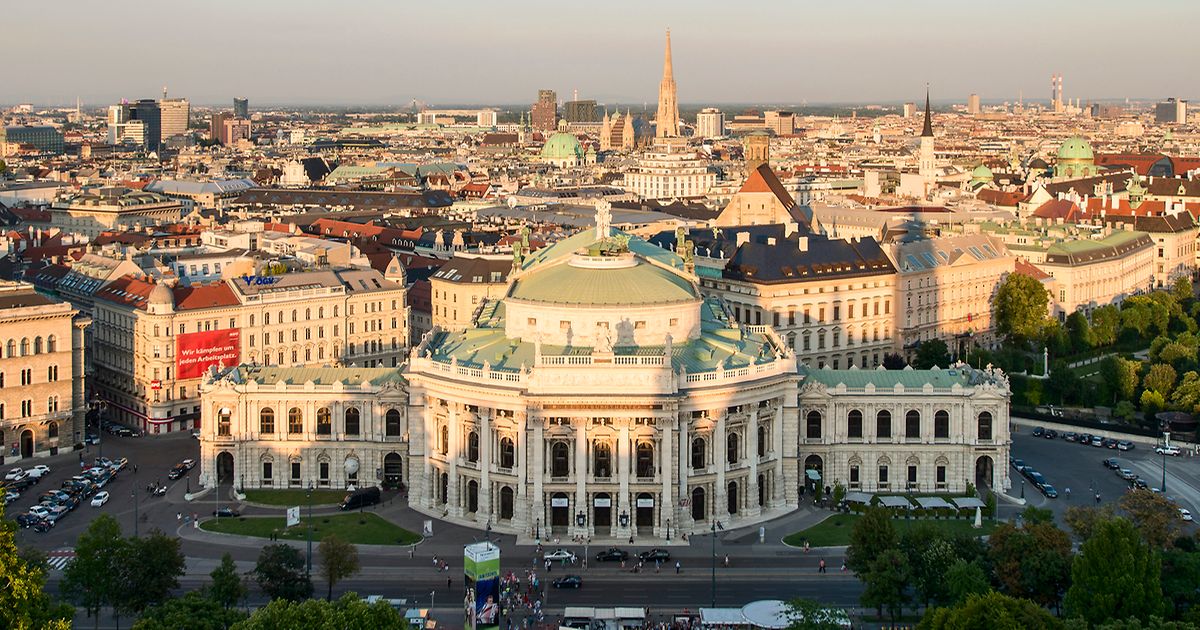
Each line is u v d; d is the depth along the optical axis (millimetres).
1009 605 174750
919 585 197750
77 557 197625
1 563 152875
